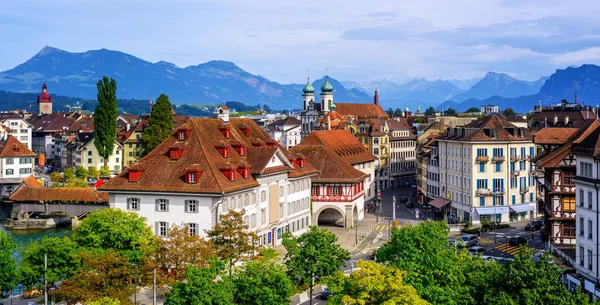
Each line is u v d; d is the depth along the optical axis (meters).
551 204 113.81
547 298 69.31
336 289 69.31
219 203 109.12
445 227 85.75
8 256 91.94
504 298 69.62
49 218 177.62
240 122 138.38
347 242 142.50
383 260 84.88
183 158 115.00
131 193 112.31
